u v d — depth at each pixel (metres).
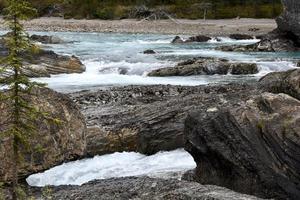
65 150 16.11
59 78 35.59
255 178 12.70
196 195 11.36
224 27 92.81
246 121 13.34
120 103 25.05
